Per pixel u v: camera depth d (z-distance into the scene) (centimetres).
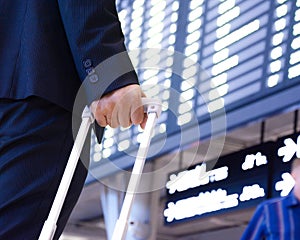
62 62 166
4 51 169
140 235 526
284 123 519
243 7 404
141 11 480
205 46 420
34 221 160
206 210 479
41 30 166
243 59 394
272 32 380
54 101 161
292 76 361
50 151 162
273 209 297
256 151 447
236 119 387
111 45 159
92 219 841
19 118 161
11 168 158
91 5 160
